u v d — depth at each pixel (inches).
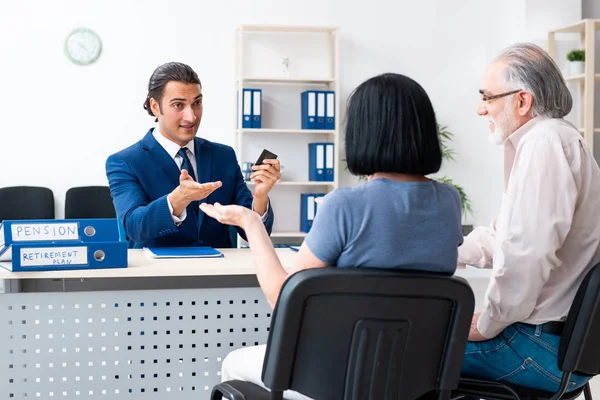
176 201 98.2
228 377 75.2
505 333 72.1
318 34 232.7
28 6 215.2
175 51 223.5
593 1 240.2
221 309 93.2
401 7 236.5
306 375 55.1
